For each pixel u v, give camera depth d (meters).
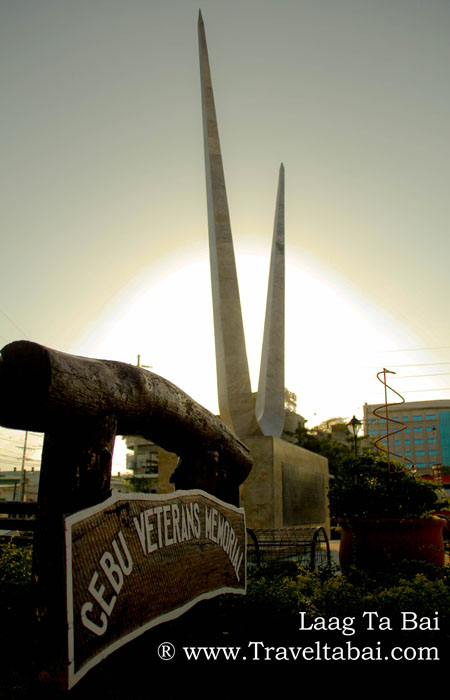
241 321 11.38
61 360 2.12
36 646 2.01
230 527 3.68
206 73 14.35
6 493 57.22
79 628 1.98
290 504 10.52
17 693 2.59
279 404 13.11
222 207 12.64
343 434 49.75
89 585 2.06
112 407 2.45
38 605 2.06
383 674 2.79
